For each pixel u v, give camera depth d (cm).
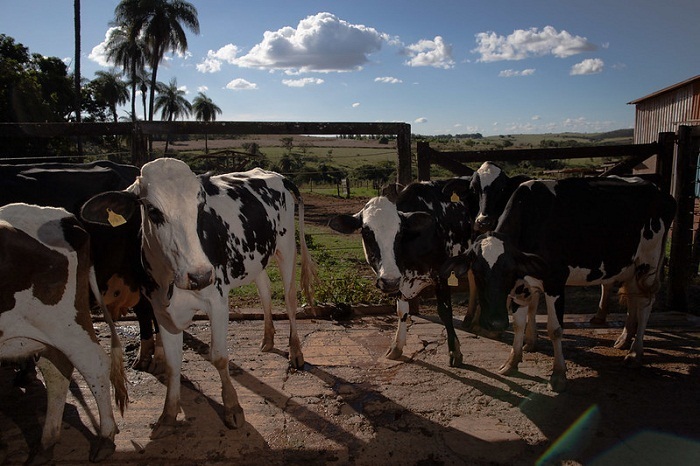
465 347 555
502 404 427
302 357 502
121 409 370
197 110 5841
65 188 441
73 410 416
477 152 686
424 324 632
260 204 471
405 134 683
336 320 644
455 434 380
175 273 325
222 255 393
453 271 434
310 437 378
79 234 343
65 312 333
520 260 412
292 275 519
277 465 343
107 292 447
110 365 357
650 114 2122
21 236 319
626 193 493
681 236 661
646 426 389
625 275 509
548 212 457
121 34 3588
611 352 538
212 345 385
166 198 322
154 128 620
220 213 411
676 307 675
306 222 1686
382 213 454
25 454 356
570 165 3509
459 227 559
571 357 525
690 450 357
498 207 569
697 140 656
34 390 450
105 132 614
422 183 556
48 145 2067
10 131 592
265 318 539
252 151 1728
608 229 476
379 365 507
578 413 410
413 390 452
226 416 388
